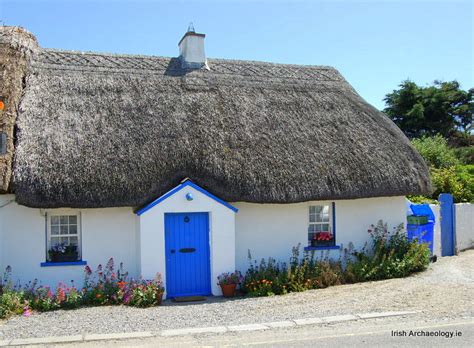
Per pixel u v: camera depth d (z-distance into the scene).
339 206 14.34
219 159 12.63
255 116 14.31
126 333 8.46
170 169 12.23
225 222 12.58
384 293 11.45
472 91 40.56
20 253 11.74
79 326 8.99
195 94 14.44
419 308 9.92
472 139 38.97
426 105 40.03
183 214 12.53
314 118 14.95
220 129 13.48
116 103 13.36
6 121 11.80
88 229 12.14
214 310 10.30
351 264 13.61
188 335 8.33
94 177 11.51
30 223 11.84
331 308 10.09
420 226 15.63
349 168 13.64
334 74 17.77
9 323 9.30
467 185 22.38
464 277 13.23
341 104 15.88
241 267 13.24
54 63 14.11
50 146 11.69
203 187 12.49
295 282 12.47
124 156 12.06
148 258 11.95
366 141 14.67
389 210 14.89
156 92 14.09
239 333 8.40
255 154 13.10
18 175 11.02
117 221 12.33
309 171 13.20
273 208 13.64
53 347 7.80
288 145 13.69
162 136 12.77
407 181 14.06
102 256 12.20
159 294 11.31
